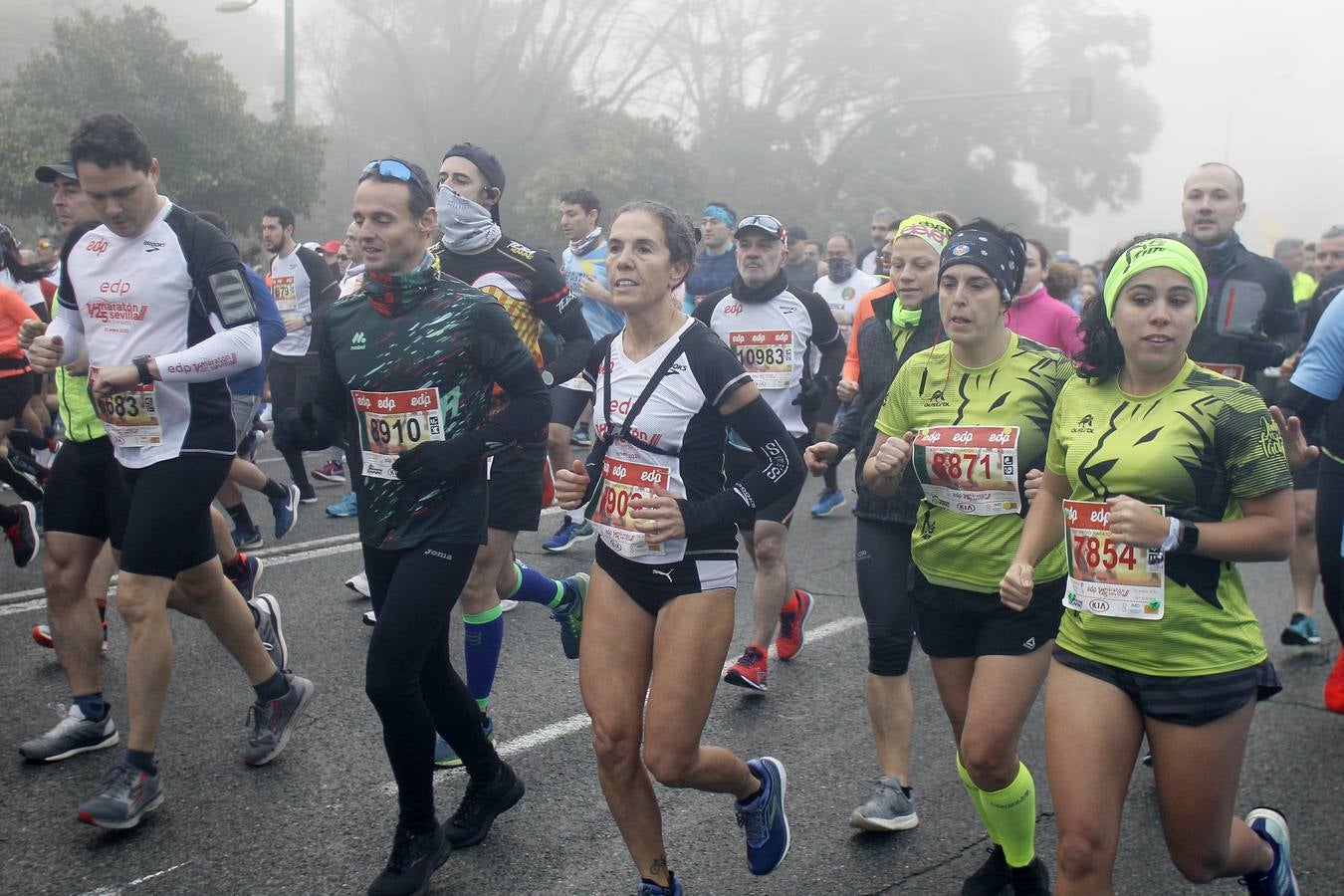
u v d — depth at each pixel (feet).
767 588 16.69
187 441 12.46
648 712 10.26
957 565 11.19
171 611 19.67
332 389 11.84
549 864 11.93
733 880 11.82
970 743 10.75
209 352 12.27
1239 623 9.19
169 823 12.49
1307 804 13.84
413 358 11.08
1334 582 16.11
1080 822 9.03
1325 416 16.08
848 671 18.06
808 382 17.79
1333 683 15.49
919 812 13.43
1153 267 9.05
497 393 12.41
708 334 10.53
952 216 14.85
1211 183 17.19
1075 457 9.53
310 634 18.76
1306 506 19.54
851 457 40.01
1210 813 9.19
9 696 15.88
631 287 10.29
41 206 57.16
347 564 23.06
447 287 11.41
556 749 14.75
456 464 10.98
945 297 11.23
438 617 11.09
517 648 18.56
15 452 24.30
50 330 13.29
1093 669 9.34
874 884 11.80
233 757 14.16
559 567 23.50
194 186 60.03
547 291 15.46
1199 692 9.03
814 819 13.17
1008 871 11.57
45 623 18.89
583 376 11.41
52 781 13.37
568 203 29.45
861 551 13.16
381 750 14.49
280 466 33.73
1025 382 11.12
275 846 12.08
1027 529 10.10
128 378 12.02
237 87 62.28
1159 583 9.06
